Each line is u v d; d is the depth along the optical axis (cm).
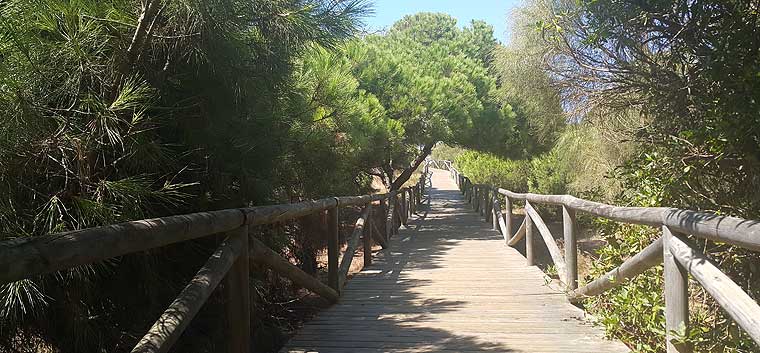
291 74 416
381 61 1247
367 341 382
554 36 496
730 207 327
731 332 282
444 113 1331
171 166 309
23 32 231
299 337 393
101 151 266
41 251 157
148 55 298
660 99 417
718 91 346
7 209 225
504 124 1501
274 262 349
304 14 326
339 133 631
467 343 373
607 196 647
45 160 245
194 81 327
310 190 555
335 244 520
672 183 347
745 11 316
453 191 2717
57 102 250
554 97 684
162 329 218
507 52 796
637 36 386
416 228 1284
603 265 437
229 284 294
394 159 1421
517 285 579
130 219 260
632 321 358
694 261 240
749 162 322
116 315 310
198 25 288
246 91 341
